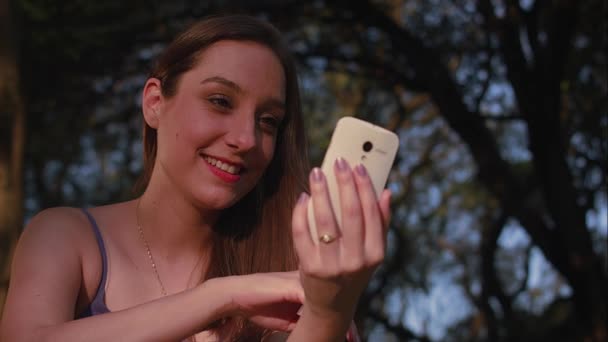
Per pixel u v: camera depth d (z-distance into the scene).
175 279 2.03
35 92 9.34
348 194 1.32
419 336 12.68
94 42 8.45
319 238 1.34
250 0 9.43
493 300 12.54
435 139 13.66
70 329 1.55
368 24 10.00
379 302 13.95
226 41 1.91
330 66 10.80
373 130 1.40
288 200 2.20
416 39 10.01
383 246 1.35
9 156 6.04
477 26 10.23
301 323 1.47
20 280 1.76
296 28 10.29
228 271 2.12
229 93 1.87
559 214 10.02
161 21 9.00
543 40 10.42
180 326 1.52
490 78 10.42
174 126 1.93
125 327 1.52
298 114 2.18
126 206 2.08
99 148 11.02
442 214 14.50
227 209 2.15
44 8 8.04
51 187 11.45
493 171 10.38
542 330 12.35
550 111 9.71
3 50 6.08
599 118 9.93
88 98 9.94
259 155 1.91
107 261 1.95
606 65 9.59
